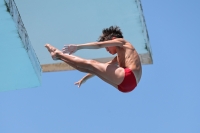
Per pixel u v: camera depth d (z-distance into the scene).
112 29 16.64
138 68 15.84
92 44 15.38
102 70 15.70
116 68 15.64
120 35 16.64
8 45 17.92
